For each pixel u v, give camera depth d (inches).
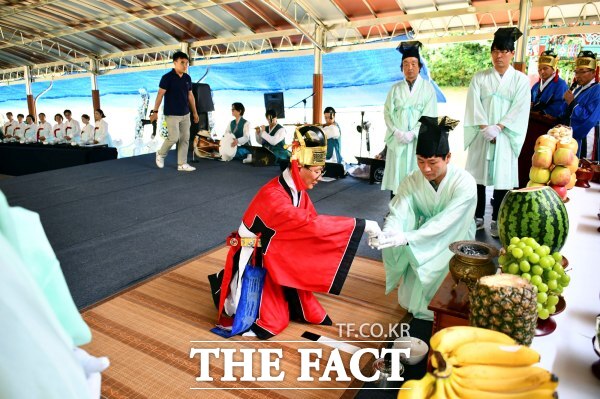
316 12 311.4
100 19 406.3
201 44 402.6
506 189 157.9
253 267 95.6
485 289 43.5
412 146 174.6
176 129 269.9
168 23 386.9
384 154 250.5
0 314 25.5
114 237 158.2
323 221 88.7
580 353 44.8
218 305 103.4
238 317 93.7
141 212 189.8
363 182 252.8
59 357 27.5
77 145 425.4
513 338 42.1
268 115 298.4
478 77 159.6
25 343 26.0
